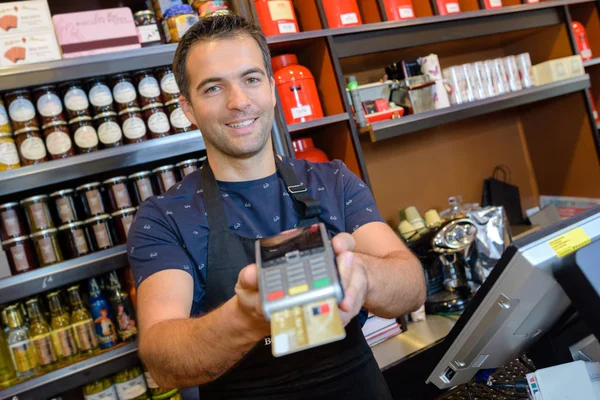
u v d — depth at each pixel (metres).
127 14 1.81
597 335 0.73
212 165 1.24
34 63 1.64
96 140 1.76
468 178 3.03
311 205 1.20
